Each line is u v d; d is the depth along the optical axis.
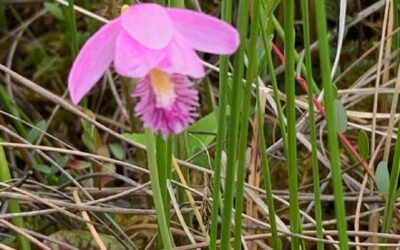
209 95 0.49
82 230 0.45
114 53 0.30
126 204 0.48
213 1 0.58
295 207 0.37
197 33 0.30
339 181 0.34
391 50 0.50
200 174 0.48
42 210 0.43
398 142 0.38
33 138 0.46
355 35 0.56
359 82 0.48
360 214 0.44
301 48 0.55
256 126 0.42
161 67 0.29
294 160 0.36
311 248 0.46
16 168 0.48
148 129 0.32
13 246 0.46
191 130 0.43
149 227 0.46
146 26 0.30
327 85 0.32
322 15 0.31
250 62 0.33
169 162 0.38
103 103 0.58
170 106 0.31
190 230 0.43
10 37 0.62
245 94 0.33
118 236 0.44
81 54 0.30
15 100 0.58
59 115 0.57
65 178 0.47
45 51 0.62
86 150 0.55
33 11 0.64
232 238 0.42
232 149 0.33
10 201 0.42
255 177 0.43
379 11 0.55
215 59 0.56
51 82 0.60
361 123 0.50
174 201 0.40
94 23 0.56
